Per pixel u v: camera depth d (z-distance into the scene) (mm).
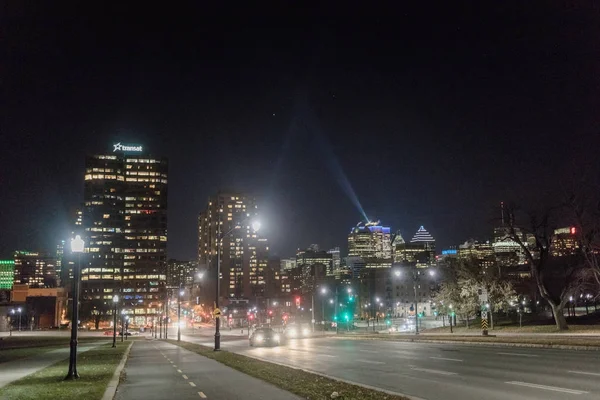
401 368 25047
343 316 149375
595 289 69188
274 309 193375
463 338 46844
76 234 24625
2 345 79938
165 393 18641
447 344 43562
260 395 17344
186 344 63156
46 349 62844
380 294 193875
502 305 70625
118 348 58812
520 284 80000
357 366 27000
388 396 15375
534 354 29516
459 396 15727
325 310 180875
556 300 53719
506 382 18391
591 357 26422
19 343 87938
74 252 24531
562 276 76625
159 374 25953
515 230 55531
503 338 44562
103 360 36906
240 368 27234
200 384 21156
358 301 189500
